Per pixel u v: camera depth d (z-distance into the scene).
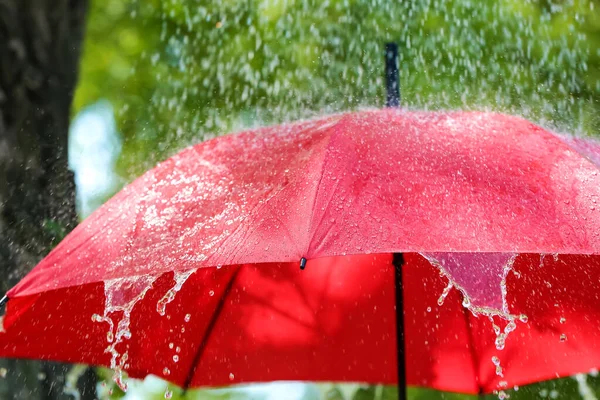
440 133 2.08
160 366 2.61
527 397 4.05
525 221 1.74
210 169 2.10
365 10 5.95
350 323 2.78
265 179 1.92
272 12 6.03
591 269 2.54
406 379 2.74
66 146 3.10
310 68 5.97
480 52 5.87
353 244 1.62
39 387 2.75
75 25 3.18
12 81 2.95
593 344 2.61
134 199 2.07
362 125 2.09
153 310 2.49
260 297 2.75
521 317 2.48
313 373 2.76
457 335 2.75
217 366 2.72
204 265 1.67
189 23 6.14
